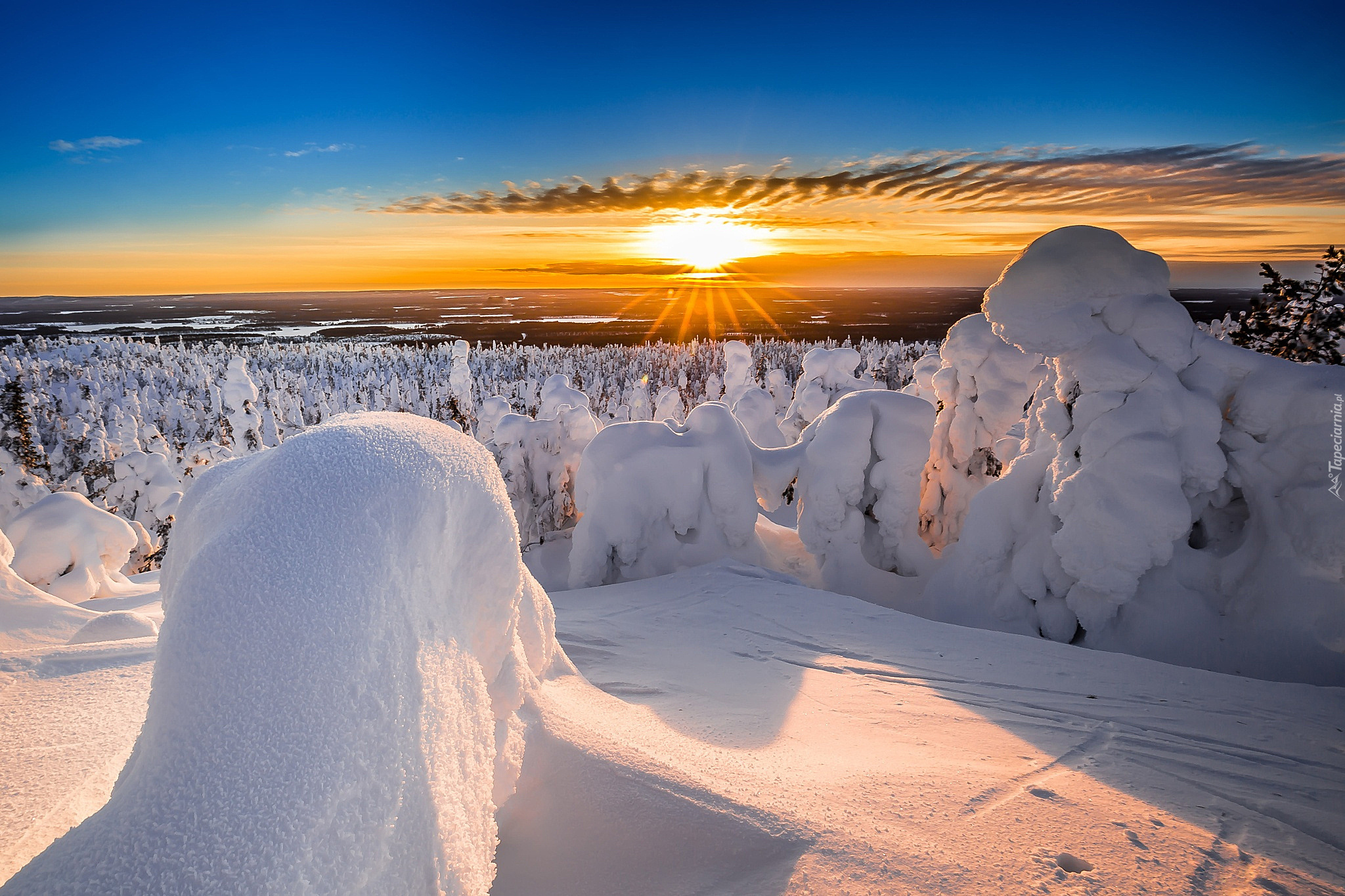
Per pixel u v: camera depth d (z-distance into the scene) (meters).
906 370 74.81
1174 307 9.30
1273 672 8.08
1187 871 2.90
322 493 1.71
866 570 13.15
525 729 2.70
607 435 13.57
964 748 4.59
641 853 2.40
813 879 2.34
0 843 1.88
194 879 1.14
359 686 1.47
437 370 125.06
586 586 12.90
